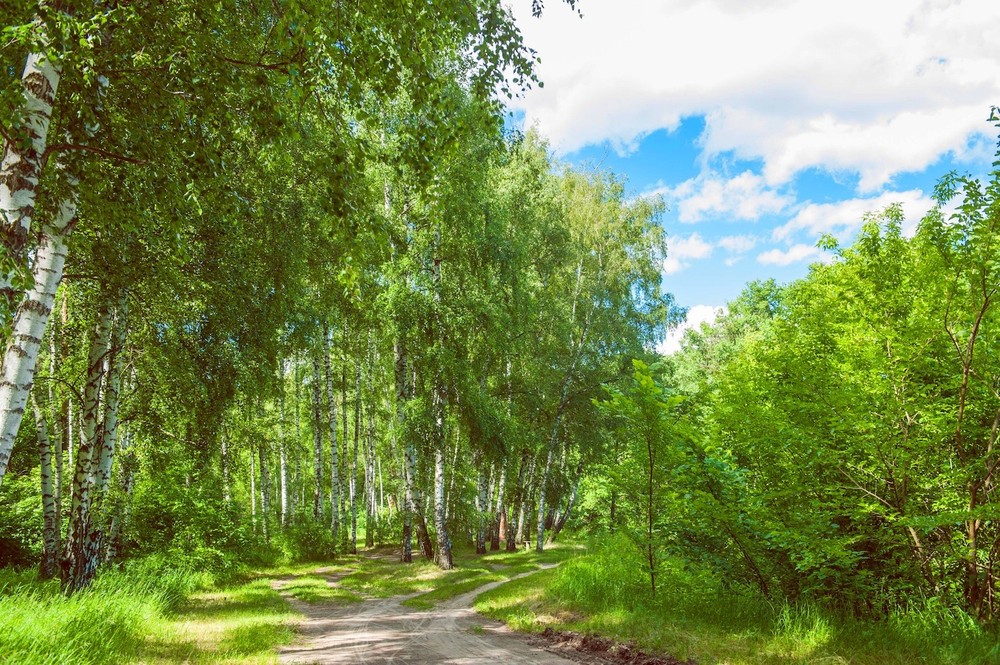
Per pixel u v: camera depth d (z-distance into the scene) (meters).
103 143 5.41
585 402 26.75
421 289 18.44
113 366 10.45
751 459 8.29
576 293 27.23
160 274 8.38
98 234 7.70
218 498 18.62
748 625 7.31
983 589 6.34
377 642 7.95
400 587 15.30
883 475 6.99
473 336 19.62
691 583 8.88
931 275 6.91
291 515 28.41
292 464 36.69
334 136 5.76
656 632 7.24
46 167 5.11
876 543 7.18
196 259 10.20
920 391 6.90
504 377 25.83
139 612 7.95
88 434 9.91
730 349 32.22
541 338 26.81
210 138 6.12
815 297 9.42
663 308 28.97
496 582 16.09
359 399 26.97
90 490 10.02
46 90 4.51
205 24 5.33
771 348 8.87
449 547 19.11
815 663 5.50
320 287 16.38
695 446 8.60
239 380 11.77
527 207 23.58
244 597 12.48
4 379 4.59
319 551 22.47
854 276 8.16
